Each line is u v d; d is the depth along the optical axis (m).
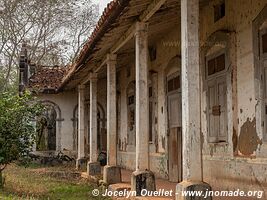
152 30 14.45
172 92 15.06
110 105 15.24
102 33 12.44
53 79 26.80
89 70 18.81
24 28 32.62
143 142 11.52
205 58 12.67
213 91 12.17
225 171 11.38
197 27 8.55
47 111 26.80
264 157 9.67
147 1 10.41
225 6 11.66
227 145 11.32
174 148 14.88
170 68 15.15
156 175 16.62
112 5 10.33
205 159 12.55
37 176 18.11
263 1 9.81
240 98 10.82
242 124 10.70
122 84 22.09
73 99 26.75
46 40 35.19
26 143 13.55
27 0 31.55
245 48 10.62
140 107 11.62
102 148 25.59
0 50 32.75
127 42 13.77
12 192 12.73
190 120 8.30
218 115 11.87
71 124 26.61
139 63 11.70
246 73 10.56
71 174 19.47
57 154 26.16
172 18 12.91
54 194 13.20
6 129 13.09
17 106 13.37
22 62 27.59
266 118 9.66
